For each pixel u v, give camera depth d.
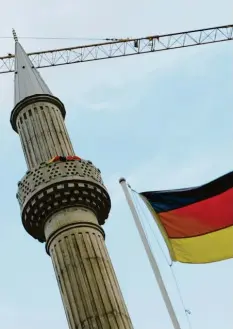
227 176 24.47
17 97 34.38
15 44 38.97
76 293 26.34
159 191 24.34
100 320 25.36
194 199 24.20
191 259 23.52
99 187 30.12
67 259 27.44
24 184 30.16
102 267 27.19
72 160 30.52
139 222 22.56
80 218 28.86
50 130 32.44
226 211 23.98
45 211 29.25
